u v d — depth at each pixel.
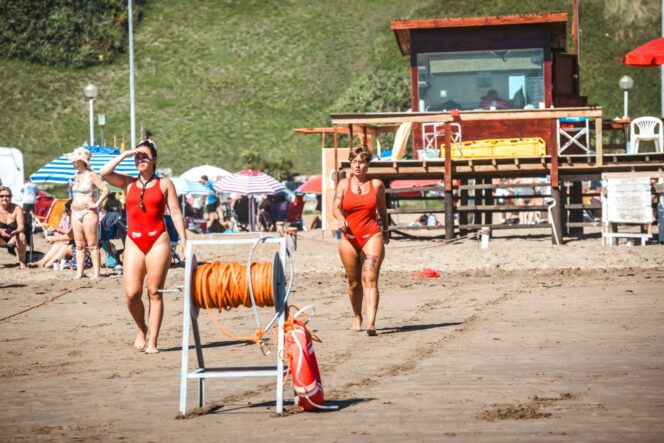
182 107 152.38
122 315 30.98
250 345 24.02
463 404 15.77
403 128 56.00
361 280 25.23
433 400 16.22
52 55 164.25
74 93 155.00
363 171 24.55
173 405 16.95
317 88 158.50
